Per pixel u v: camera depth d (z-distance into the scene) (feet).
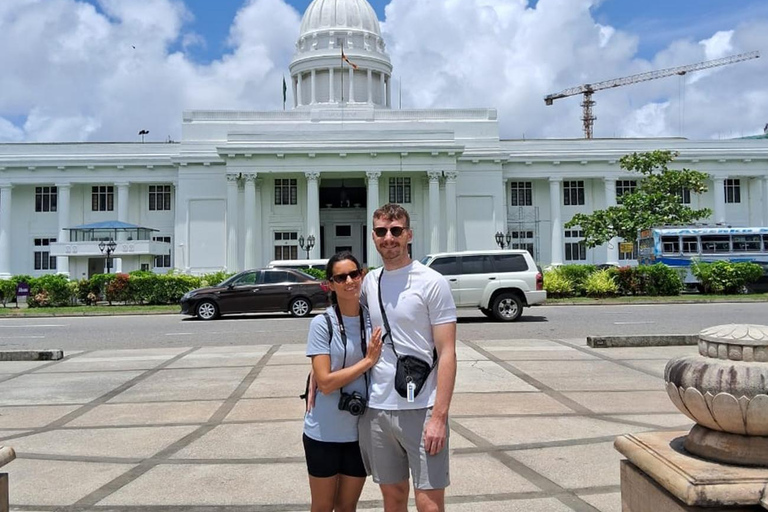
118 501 17.52
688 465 10.75
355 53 215.31
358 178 182.80
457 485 18.19
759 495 9.93
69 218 179.73
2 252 177.17
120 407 29.04
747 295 103.55
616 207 138.82
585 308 86.02
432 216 165.58
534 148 184.44
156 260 180.24
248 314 83.82
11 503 17.47
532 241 187.52
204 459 21.12
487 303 66.80
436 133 167.63
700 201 188.65
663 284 104.99
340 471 13.16
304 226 177.06
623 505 12.71
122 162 177.58
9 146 178.91
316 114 183.73
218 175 174.40
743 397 10.21
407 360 12.51
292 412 27.32
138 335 60.39
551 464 19.89
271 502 17.28
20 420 26.96
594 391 30.50
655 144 185.68
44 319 85.05
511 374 34.99
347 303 13.35
